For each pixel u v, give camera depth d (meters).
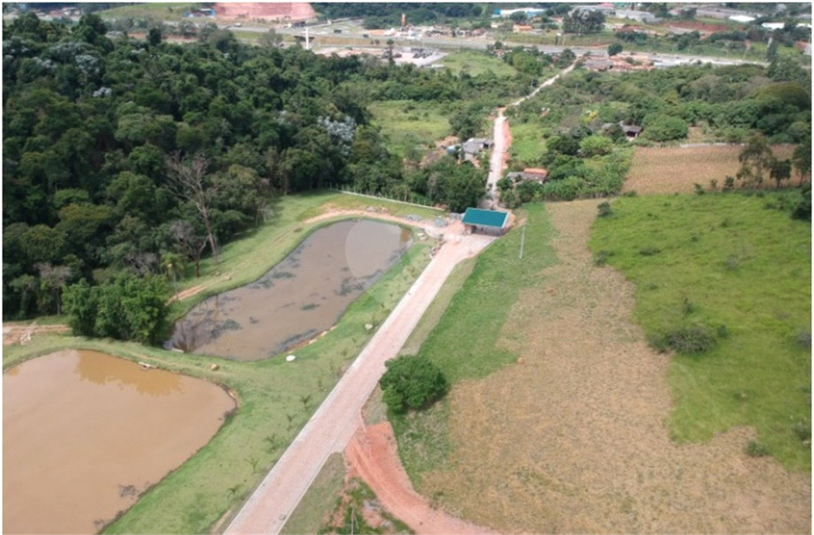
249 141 102.94
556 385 49.41
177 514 41.34
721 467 39.06
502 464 42.31
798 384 44.06
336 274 77.44
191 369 57.59
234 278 75.94
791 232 63.88
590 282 64.81
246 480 43.97
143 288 63.69
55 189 77.00
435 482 41.81
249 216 91.06
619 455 41.34
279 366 57.78
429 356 56.56
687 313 54.38
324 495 42.12
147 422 51.66
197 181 84.19
